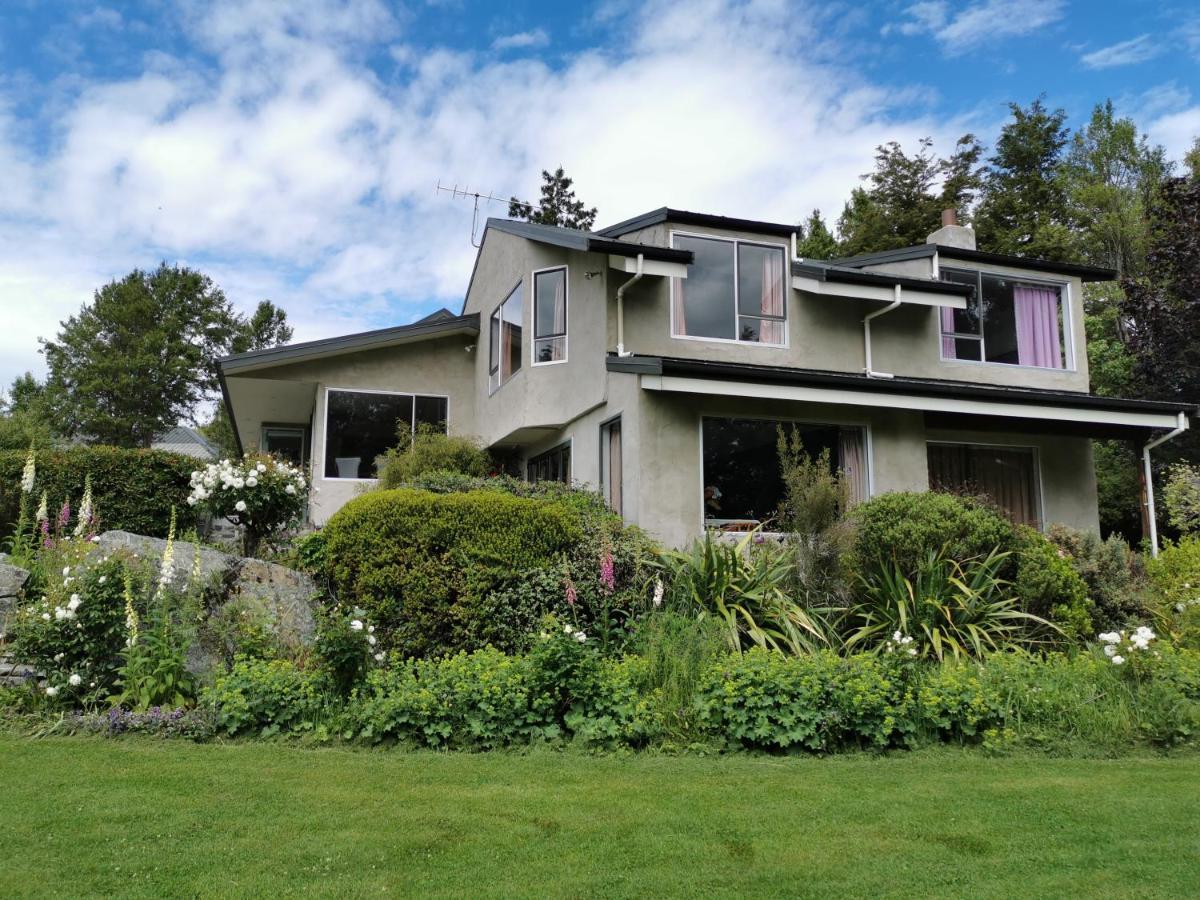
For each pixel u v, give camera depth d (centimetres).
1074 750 668
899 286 1445
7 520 1166
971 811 514
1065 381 1658
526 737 668
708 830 476
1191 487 1423
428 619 818
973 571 963
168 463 1252
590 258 1384
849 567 962
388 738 655
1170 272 2112
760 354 1425
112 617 712
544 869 420
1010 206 3469
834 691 677
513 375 1548
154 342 4000
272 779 550
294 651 779
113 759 587
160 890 387
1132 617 1026
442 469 1421
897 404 1187
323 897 384
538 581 859
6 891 382
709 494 1193
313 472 1659
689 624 810
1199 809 521
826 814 506
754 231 1461
